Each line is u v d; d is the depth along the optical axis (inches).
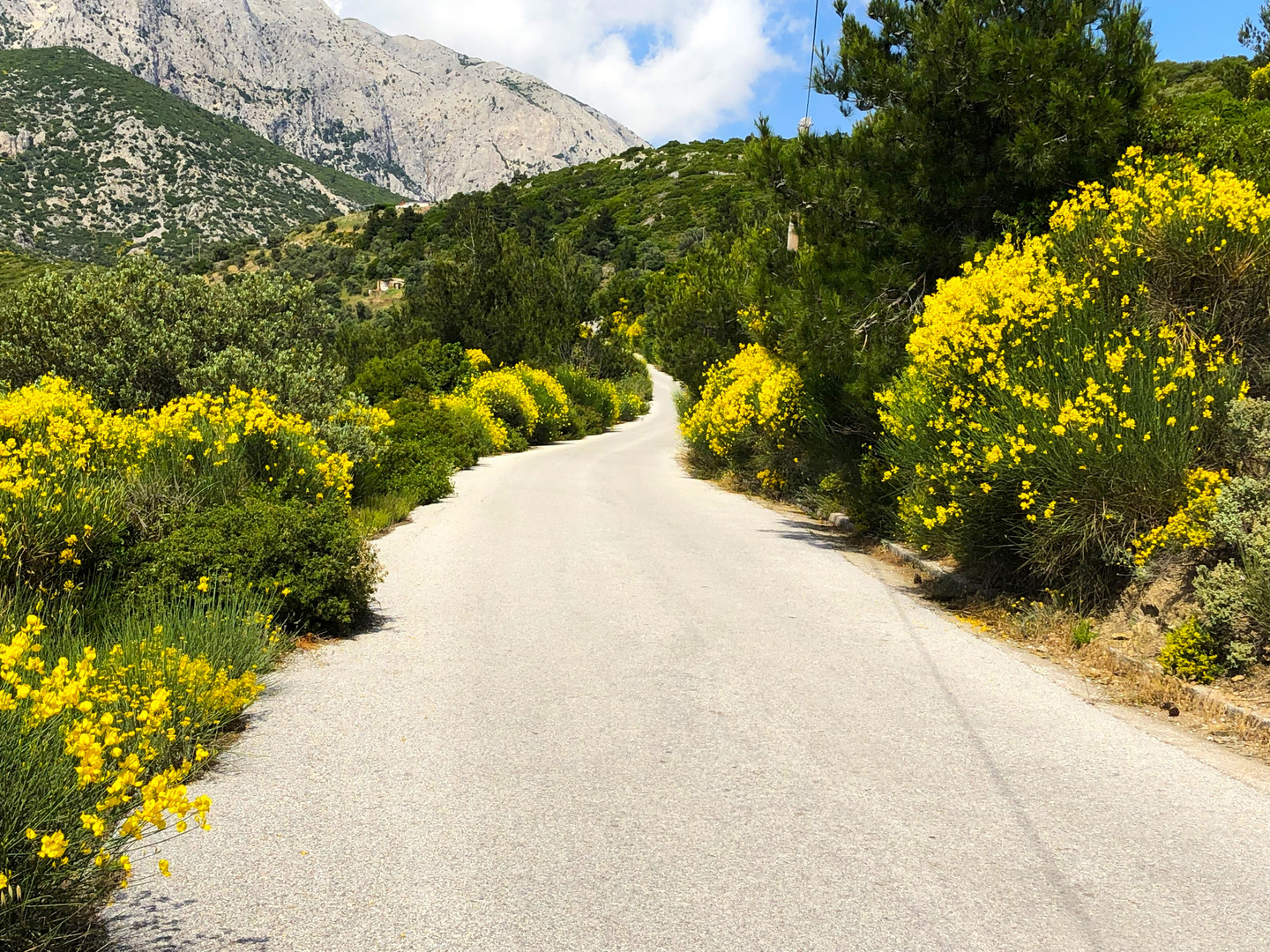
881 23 455.2
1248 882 130.1
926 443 338.0
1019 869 133.5
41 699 116.9
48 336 484.7
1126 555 260.2
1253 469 248.8
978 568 324.8
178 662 190.2
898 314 446.0
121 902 123.3
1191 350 276.8
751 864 134.6
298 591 264.4
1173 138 425.1
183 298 537.6
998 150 422.9
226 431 387.2
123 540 281.0
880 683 225.1
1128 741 187.5
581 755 177.5
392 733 189.8
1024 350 308.8
